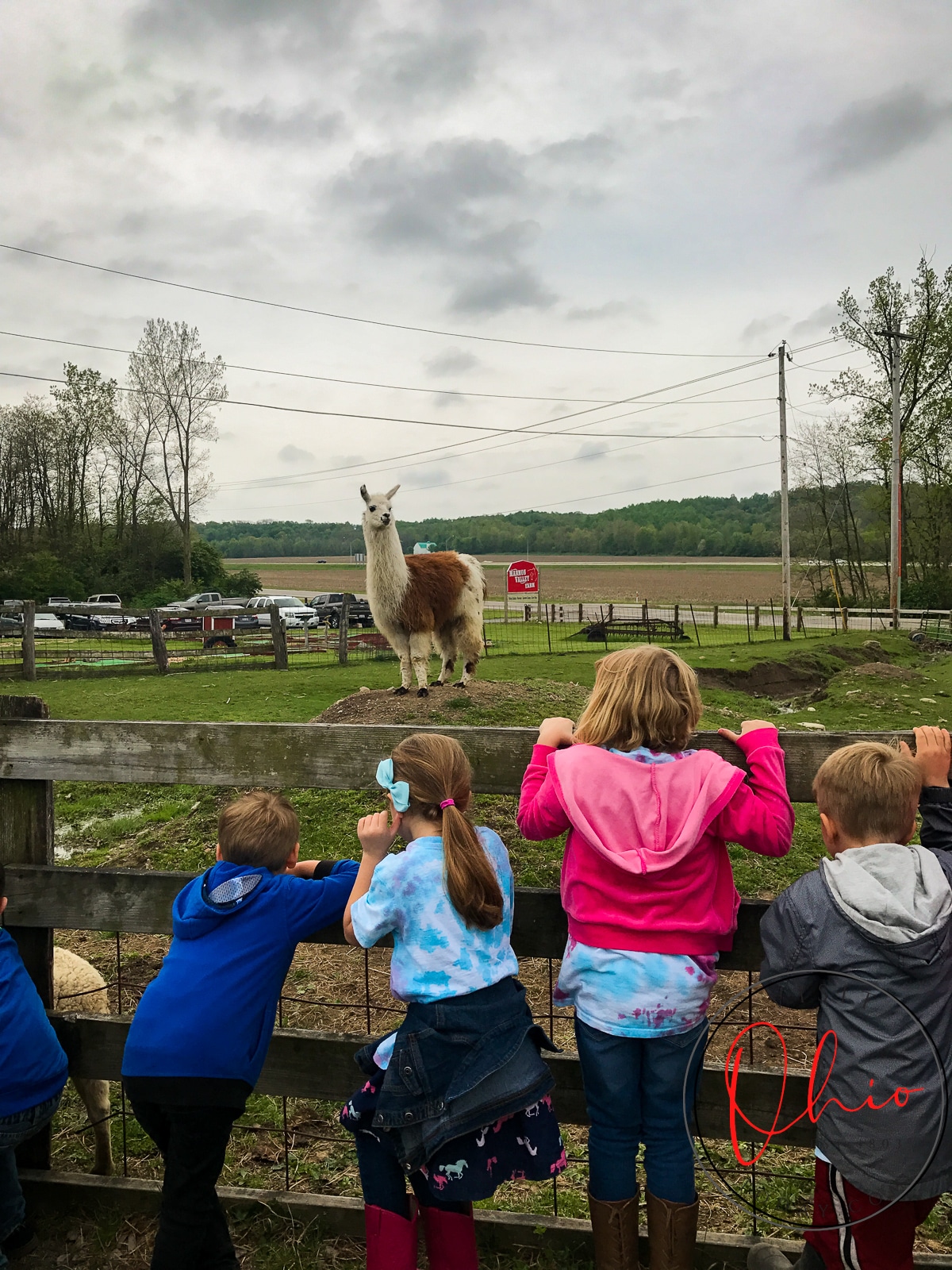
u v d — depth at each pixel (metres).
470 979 2.04
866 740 2.32
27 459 63.16
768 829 2.04
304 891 2.31
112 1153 3.05
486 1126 1.95
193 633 23.00
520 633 28.14
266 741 2.62
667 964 2.04
